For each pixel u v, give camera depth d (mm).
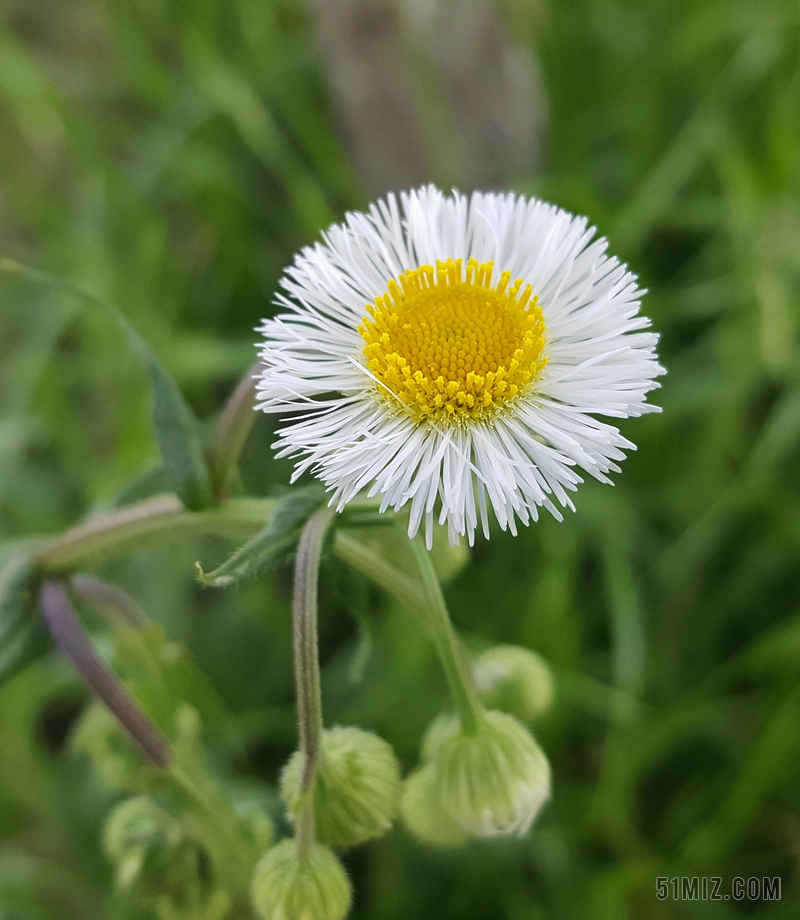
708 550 137
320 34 161
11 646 96
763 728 123
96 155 168
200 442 93
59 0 206
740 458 140
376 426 86
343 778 85
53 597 95
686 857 118
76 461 148
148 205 168
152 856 98
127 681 104
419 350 87
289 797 86
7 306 170
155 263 157
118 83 192
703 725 127
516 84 167
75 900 130
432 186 92
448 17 158
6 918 124
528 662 99
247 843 98
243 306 167
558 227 90
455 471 81
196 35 171
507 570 139
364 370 85
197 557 138
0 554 100
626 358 83
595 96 174
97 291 150
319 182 174
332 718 130
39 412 147
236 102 161
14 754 130
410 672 124
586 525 134
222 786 109
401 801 89
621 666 124
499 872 120
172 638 133
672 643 135
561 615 125
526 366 87
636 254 148
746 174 141
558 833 122
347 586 92
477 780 85
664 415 139
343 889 84
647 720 126
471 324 88
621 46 172
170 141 165
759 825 122
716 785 124
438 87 160
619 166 170
